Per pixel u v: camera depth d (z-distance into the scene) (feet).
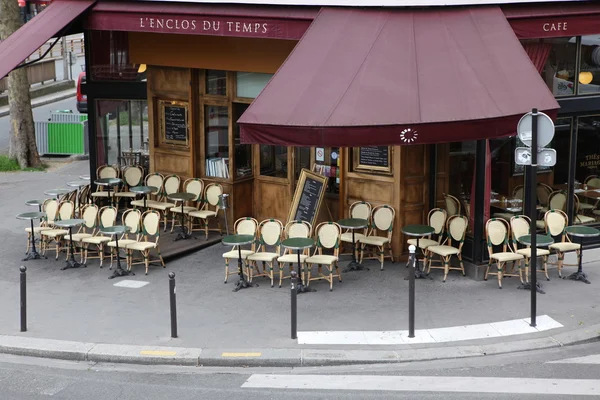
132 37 57.41
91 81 61.21
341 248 53.11
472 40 45.14
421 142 41.37
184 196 55.98
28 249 54.44
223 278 49.26
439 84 42.88
